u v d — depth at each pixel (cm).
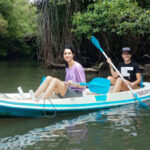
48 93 387
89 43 1218
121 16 776
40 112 384
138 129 331
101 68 1099
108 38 1139
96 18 865
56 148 278
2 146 285
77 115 397
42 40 1173
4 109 362
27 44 2366
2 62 1633
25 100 375
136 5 794
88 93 485
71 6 1159
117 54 1179
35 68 1193
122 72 479
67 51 402
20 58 2186
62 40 1170
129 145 284
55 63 1185
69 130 331
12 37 2114
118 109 427
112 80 490
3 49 2127
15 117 385
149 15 728
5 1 1872
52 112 391
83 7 1147
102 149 275
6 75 907
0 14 1834
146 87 494
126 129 332
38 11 1195
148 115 391
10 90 611
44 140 300
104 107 431
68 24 1155
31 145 287
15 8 2041
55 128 339
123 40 1134
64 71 1052
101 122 361
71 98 405
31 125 353
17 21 2041
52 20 1157
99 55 1181
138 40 1109
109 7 839
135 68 469
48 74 943
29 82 732
